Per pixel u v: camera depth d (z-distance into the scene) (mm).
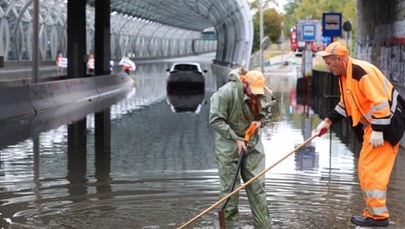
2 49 56281
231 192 7969
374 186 8094
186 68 43375
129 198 9883
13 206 9344
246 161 8516
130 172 12109
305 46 37594
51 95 27500
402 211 9133
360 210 9164
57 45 76562
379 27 23578
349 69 8062
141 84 49406
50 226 8273
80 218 8688
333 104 28688
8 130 18766
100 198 9883
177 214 8938
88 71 54031
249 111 8477
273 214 8961
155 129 19484
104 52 41969
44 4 63031
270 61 84562
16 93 23281
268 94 8477
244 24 67625
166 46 158625
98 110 26203
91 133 18297
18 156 13977
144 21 115062
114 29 102750
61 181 11227
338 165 13008
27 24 65625
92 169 12422
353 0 71812
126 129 19391
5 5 54562
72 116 23391
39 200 9742
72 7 36312
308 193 10312
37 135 17688
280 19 92438
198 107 28266
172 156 14148
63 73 59250
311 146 15766
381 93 7832
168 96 35906
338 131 19109
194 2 83438
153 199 9828
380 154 8039
